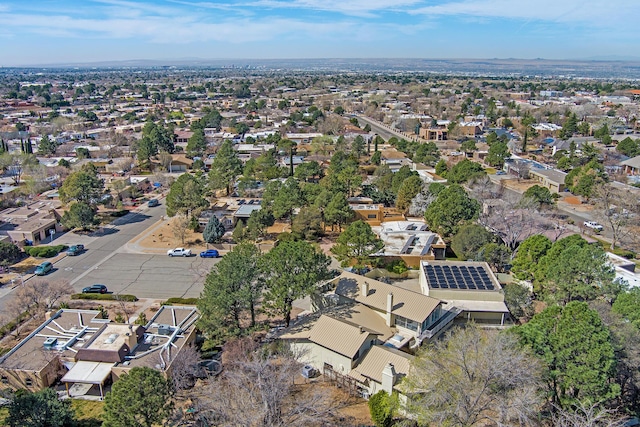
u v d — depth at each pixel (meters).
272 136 149.12
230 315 43.25
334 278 49.72
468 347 32.09
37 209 82.75
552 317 34.22
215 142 147.88
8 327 47.16
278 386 32.09
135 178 107.12
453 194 68.31
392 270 60.22
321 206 74.69
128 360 40.00
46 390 32.56
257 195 98.94
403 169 94.56
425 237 67.62
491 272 53.19
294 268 43.97
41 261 65.75
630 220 71.75
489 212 74.81
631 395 35.09
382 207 80.88
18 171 106.62
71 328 45.31
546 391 32.47
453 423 28.78
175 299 53.34
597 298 44.72
